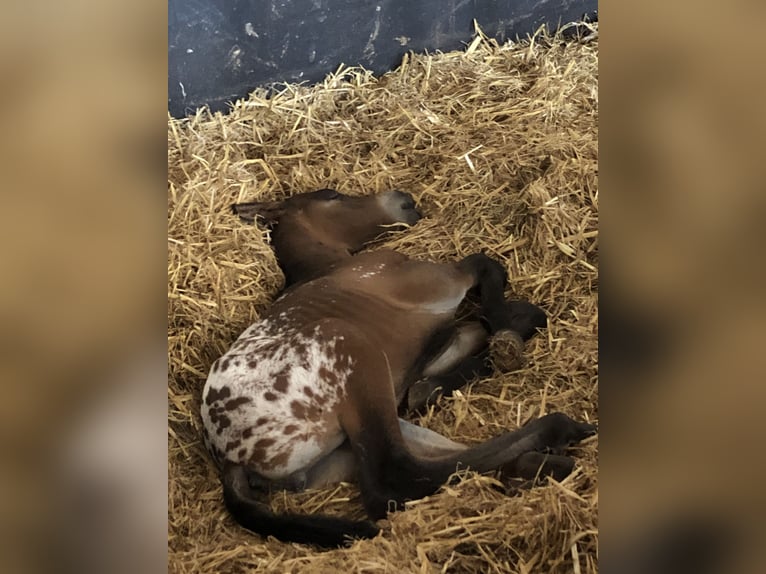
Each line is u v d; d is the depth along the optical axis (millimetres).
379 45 3049
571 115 2637
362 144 2711
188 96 2916
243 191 2461
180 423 1838
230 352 1778
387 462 1644
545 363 1941
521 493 1569
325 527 1542
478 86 2852
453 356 2006
